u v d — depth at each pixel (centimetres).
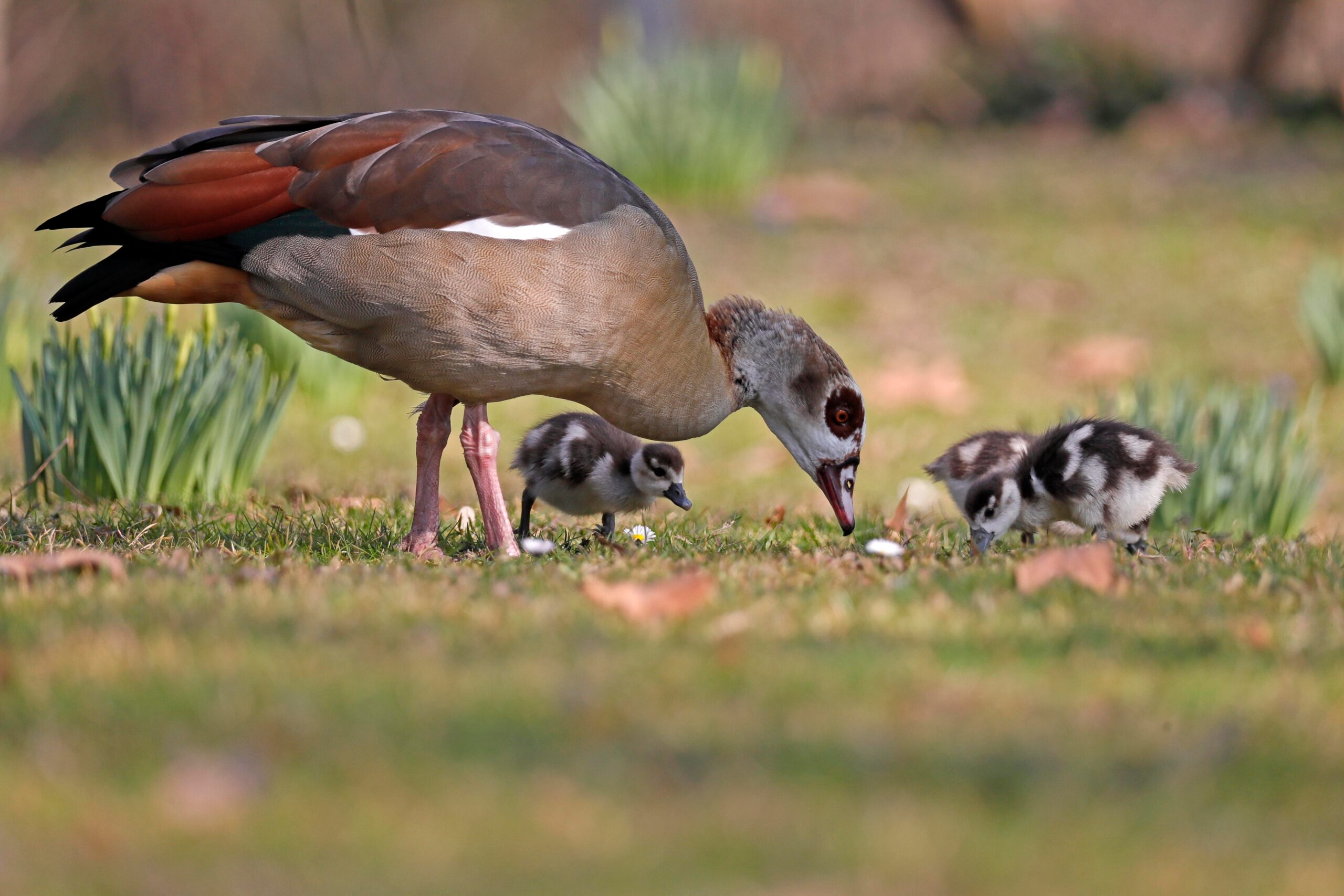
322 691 686
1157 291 2959
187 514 1325
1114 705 688
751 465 2173
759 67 3578
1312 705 700
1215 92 5084
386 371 1120
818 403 1227
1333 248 3155
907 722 662
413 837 549
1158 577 988
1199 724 668
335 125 1087
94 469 1467
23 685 697
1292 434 1648
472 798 578
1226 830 566
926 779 600
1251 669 755
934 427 2327
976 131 5016
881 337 2708
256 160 1063
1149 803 582
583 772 601
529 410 2395
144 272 1084
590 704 669
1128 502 1216
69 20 5212
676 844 543
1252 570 1033
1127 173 3938
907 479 2059
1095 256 3147
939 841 548
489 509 1170
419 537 1160
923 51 5722
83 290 1092
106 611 834
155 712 660
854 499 1870
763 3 5803
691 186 3409
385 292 1045
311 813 567
